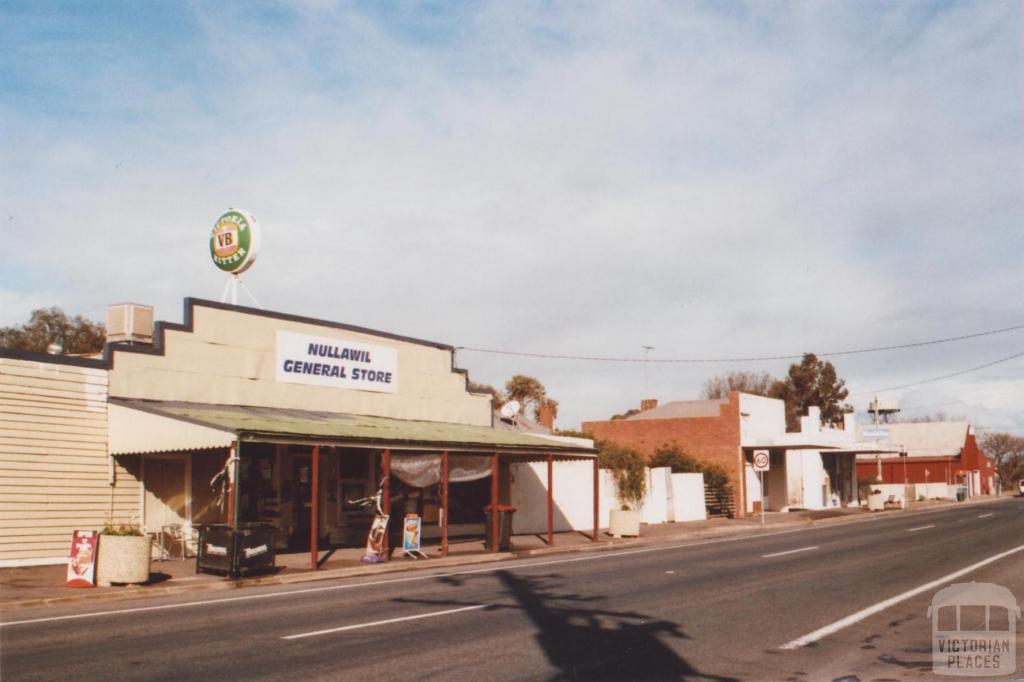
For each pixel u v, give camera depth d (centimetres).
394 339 2642
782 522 3750
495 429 2873
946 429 9231
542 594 1437
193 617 1196
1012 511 4719
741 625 1129
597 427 4881
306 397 2345
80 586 1478
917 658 941
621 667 883
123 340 2056
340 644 991
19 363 1755
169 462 2006
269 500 2278
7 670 849
